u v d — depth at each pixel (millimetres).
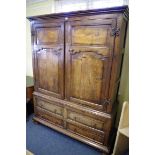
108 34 1423
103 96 1621
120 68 1788
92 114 1719
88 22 1490
